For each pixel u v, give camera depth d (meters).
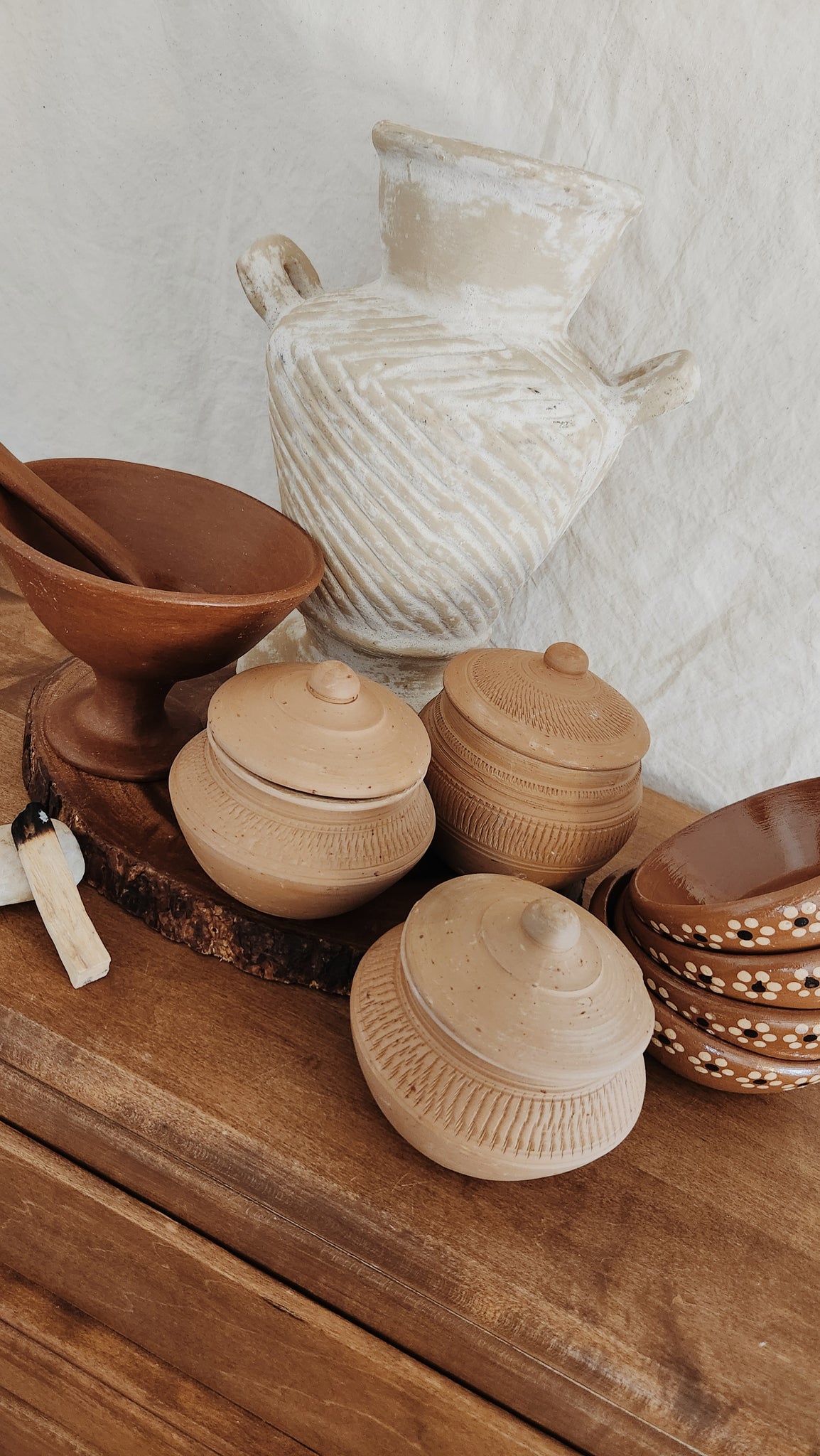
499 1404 0.43
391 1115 0.43
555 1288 0.42
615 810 0.55
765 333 0.69
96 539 0.54
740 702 0.80
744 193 0.66
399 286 0.55
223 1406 0.47
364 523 0.55
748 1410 0.40
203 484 0.62
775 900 0.46
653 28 0.64
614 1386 0.40
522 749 0.53
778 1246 0.47
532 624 0.85
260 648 0.74
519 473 0.53
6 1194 0.48
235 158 0.75
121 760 0.58
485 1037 0.40
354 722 0.49
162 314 0.83
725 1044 0.50
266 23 0.70
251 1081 0.47
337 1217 0.43
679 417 0.73
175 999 0.50
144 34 0.73
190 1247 0.45
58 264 0.84
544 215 0.50
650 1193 0.48
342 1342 0.43
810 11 0.61
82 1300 0.48
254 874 0.47
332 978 0.53
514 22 0.66
